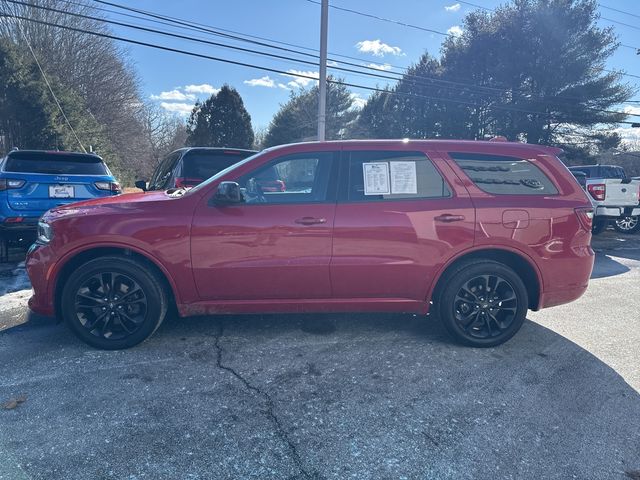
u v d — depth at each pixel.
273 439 2.53
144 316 3.62
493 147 3.80
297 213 3.56
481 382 3.22
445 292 3.72
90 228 3.48
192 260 3.54
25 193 6.42
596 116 27.94
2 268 6.47
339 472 2.28
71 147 24.84
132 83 36.28
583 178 11.98
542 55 27.64
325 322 4.35
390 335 4.05
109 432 2.57
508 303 3.77
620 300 5.40
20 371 3.29
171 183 6.90
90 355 3.57
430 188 3.70
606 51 27.19
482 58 29.86
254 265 3.57
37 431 2.57
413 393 3.05
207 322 4.31
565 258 3.76
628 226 11.72
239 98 44.84
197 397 2.96
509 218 3.65
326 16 13.09
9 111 22.44
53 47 30.38
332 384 3.16
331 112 45.19
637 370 3.45
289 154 3.73
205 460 2.35
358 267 3.61
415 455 2.41
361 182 3.68
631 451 2.46
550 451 2.45
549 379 3.28
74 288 3.55
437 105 33.31
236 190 3.44
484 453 2.43
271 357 3.57
